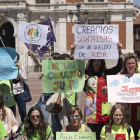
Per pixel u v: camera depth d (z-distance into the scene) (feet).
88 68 20.53
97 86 19.36
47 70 19.60
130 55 18.75
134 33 130.31
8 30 124.36
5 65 21.26
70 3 116.98
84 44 20.47
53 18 119.24
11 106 22.43
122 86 18.57
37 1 122.21
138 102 18.43
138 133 17.56
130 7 116.98
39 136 17.25
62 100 20.70
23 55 84.69
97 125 19.44
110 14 116.16
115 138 16.76
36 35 22.15
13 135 18.21
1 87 22.11
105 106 19.07
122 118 16.97
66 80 19.66
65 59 21.30
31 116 17.13
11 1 111.86
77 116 17.35
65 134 16.88
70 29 118.21
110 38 20.35
